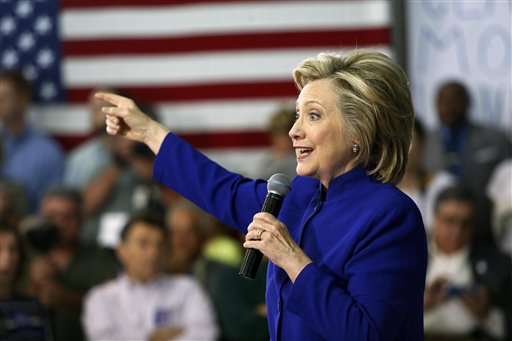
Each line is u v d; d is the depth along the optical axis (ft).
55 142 93.86
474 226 76.18
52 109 93.91
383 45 90.63
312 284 31.58
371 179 33.81
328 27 91.66
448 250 75.10
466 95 85.51
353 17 91.25
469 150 85.10
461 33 88.69
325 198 34.22
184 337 69.92
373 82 32.91
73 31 93.91
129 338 69.62
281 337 33.60
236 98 92.99
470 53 88.63
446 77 89.30
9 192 79.92
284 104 90.12
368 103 32.81
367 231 32.63
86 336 71.56
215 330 71.00
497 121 88.12
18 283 71.92
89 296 70.69
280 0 92.02
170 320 70.13
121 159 82.94
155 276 70.54
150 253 69.82
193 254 76.48
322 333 31.68
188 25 93.25
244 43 92.68
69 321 73.51
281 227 32.24
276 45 92.32
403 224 32.65
